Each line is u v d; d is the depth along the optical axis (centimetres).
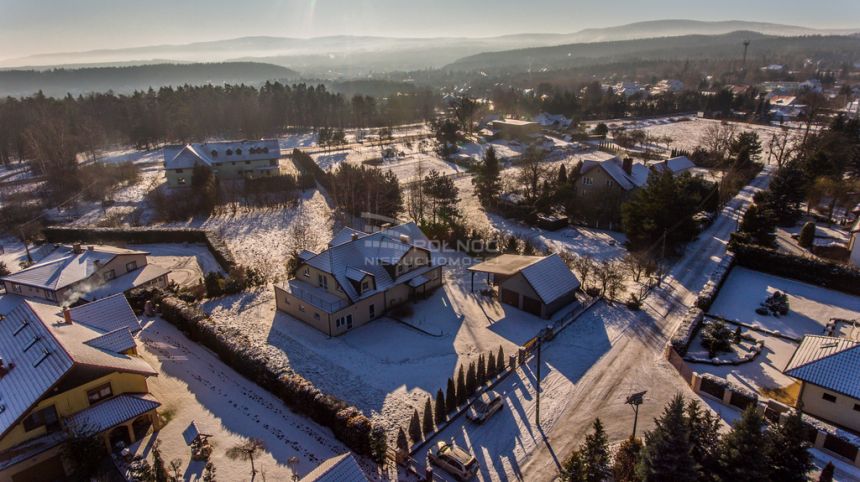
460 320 4134
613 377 3344
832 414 2822
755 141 9244
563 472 2234
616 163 7100
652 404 3066
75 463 2516
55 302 4200
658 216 5134
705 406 3016
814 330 3925
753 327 3938
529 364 3512
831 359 2894
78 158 11044
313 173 9050
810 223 5503
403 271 4394
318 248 5709
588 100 18225
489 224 6519
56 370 2595
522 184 7919
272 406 3089
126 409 2738
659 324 4031
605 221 6347
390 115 17425
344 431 2744
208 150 9075
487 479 2517
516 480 2509
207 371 3441
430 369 3469
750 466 2170
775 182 6362
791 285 4762
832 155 7912
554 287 4191
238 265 5072
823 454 2614
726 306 4338
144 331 3953
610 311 4253
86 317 3369
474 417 2912
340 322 3916
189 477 2530
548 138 12650
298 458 2661
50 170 8688
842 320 4016
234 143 9344
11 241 6438
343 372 3431
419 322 4106
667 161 8131
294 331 3962
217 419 2969
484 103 19662
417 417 2731
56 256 5141
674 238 5175
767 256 4997
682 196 5128
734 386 2994
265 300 4500
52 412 2591
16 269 5472
